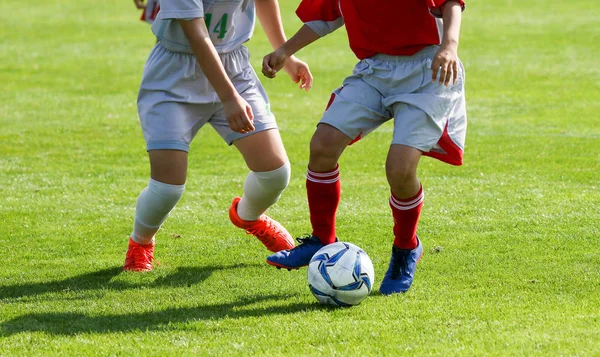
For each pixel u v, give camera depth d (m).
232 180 27.61
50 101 43.12
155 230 17.97
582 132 34.34
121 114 39.88
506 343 12.83
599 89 44.56
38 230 21.84
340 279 14.88
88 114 39.84
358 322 14.16
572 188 25.19
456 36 14.92
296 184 26.78
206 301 15.75
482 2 81.31
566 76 48.50
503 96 43.41
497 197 24.31
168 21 16.39
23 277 17.75
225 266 18.42
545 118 37.66
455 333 13.41
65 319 14.73
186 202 24.70
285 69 19.23
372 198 24.83
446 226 21.36
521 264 17.86
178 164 17.12
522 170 27.88
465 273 17.27
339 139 15.99
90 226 22.25
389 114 16.38
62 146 33.25
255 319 14.48
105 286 16.97
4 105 42.03
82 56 57.62
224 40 17.25
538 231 20.67
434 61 14.70
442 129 15.73
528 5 79.00
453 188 25.58
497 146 31.89
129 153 32.09
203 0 16.50
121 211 23.86
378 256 19.00
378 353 12.62
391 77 15.91
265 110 17.81
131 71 52.28
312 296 15.91
